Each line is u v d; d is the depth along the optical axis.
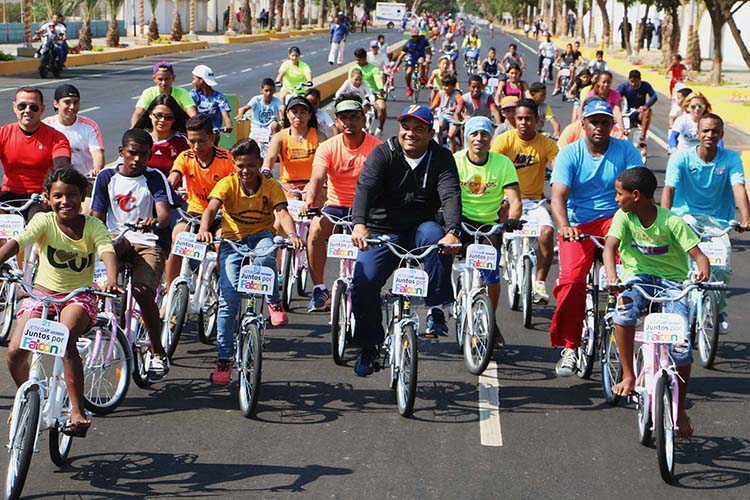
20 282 9.00
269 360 12.90
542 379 12.48
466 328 12.81
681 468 9.79
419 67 53.56
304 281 16.36
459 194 11.30
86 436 10.09
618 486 9.29
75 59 65.62
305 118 15.84
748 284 17.94
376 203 11.56
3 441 9.93
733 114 42.47
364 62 33.97
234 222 12.01
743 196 12.86
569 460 9.88
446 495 8.96
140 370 11.57
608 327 11.54
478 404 11.45
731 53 86.75
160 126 14.09
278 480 9.17
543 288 15.30
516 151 15.09
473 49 74.56
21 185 14.18
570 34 148.75
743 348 14.07
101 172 12.13
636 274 10.54
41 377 9.68
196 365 12.64
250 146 11.70
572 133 16.05
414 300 12.03
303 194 15.17
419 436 10.40
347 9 169.25
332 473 9.37
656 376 9.52
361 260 11.48
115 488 8.89
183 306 12.54
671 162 13.32
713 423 11.10
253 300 11.08
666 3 70.81
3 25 83.00
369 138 14.30
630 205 10.26
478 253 12.10
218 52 86.38
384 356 11.74
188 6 129.50
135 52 77.56
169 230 12.61
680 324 9.32
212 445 9.98
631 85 26.94
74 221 9.69
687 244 10.20
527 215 15.09
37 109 13.96
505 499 8.92
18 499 8.49
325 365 12.77
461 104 24.45
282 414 10.95
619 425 10.91
